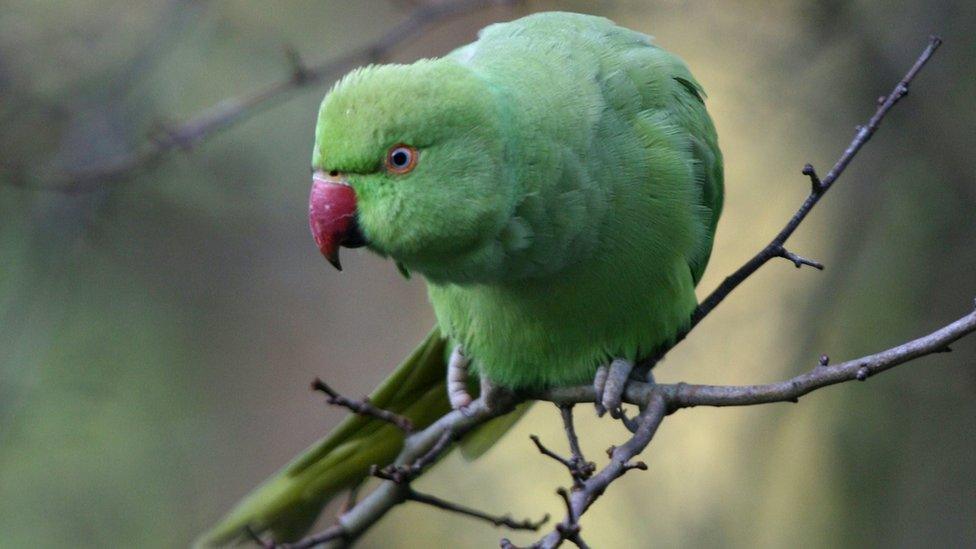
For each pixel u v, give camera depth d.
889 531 11.08
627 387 7.68
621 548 12.27
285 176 13.15
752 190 12.26
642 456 12.58
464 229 6.61
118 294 13.16
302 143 13.12
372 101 6.52
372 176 6.55
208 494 13.38
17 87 11.56
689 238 7.67
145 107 11.73
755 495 11.45
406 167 6.52
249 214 13.18
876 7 11.26
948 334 5.67
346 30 13.58
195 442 13.53
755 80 11.62
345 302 14.56
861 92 11.23
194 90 12.82
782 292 11.83
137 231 13.04
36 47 11.90
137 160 10.34
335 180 6.64
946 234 10.96
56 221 11.29
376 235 6.66
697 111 8.05
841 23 11.08
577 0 11.84
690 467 12.47
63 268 11.44
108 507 12.85
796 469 11.47
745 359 11.85
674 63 8.09
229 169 12.62
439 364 8.70
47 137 11.43
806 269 11.84
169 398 13.47
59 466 12.74
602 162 7.12
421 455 7.88
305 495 9.05
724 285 7.04
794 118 11.73
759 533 11.50
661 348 7.91
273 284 14.16
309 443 14.05
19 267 11.30
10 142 11.34
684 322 7.88
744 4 11.45
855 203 11.18
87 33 12.05
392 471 7.07
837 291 11.00
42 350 11.24
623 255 7.34
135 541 12.89
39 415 12.38
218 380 13.91
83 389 11.88
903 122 10.97
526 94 6.89
